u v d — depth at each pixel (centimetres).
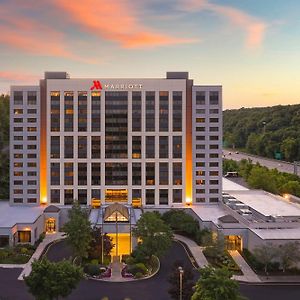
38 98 17338
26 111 17338
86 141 17512
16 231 14100
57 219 15975
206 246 12750
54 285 8331
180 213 15862
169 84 17575
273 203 17238
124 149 17625
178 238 14912
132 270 11212
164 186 17738
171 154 17675
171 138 17662
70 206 17312
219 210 16688
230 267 11819
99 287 10388
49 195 17512
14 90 17312
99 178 17600
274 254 11481
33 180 17450
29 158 17425
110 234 14012
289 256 11431
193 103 17600
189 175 17862
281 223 13512
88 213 15762
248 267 11950
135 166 17675
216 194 17862
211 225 14562
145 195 17712
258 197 18750
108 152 17600
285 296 9919
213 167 17800
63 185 17525
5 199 19900
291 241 11975
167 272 11481
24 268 11731
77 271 8750
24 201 17488
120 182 17675
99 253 12200
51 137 17450
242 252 13225
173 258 12706
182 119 17612
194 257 12775
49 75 17600
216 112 17638
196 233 14638
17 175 17462
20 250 13150
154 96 17562
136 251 12188
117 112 17538
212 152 17750
